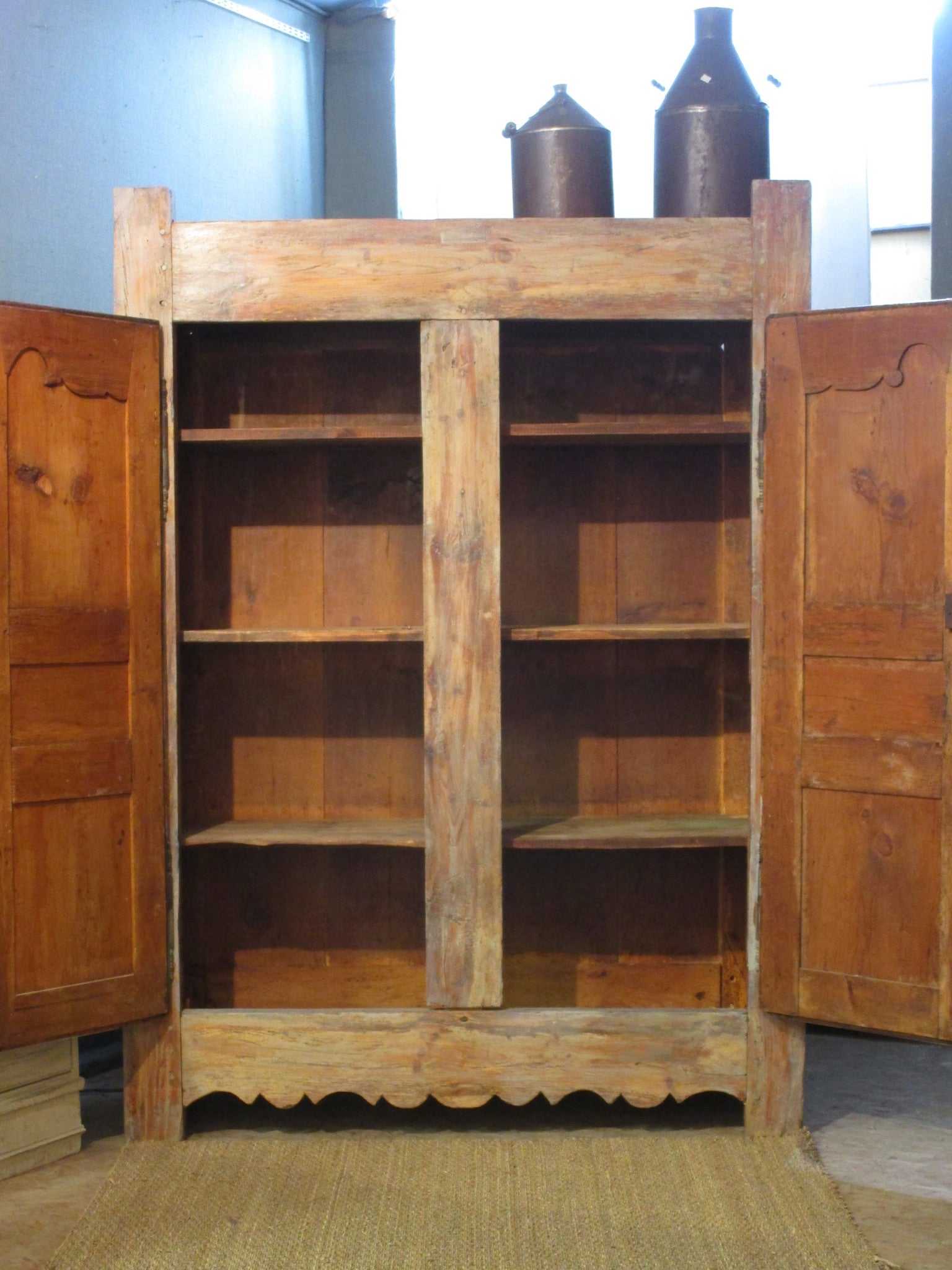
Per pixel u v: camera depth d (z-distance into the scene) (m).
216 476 3.38
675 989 3.45
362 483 3.39
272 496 3.39
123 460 2.89
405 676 3.42
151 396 2.92
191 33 3.84
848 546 2.84
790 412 2.88
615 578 3.40
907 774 2.78
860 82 4.01
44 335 2.78
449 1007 2.99
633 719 3.42
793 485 2.88
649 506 3.40
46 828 2.80
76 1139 2.96
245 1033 2.98
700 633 3.02
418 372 3.37
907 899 2.80
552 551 3.40
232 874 3.44
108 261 3.65
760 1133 2.99
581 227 2.93
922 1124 3.09
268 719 3.42
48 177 3.44
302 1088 2.99
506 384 3.38
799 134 4.03
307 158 4.27
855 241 4.01
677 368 3.38
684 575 3.40
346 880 3.45
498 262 2.93
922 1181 2.78
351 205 4.32
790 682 2.90
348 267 2.93
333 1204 2.64
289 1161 2.86
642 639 3.14
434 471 2.95
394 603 3.40
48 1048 2.90
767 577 2.91
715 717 3.42
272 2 4.11
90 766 2.86
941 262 3.74
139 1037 2.97
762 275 2.93
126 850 2.91
